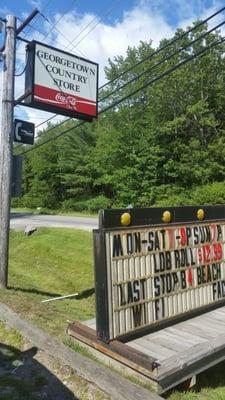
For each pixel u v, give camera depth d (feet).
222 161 96.89
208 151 96.63
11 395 12.91
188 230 17.58
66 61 28.73
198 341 14.87
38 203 152.35
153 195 100.01
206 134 100.89
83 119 30.45
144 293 15.58
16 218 87.61
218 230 19.10
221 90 99.45
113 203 115.85
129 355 13.41
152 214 16.10
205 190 89.66
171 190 98.68
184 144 99.81
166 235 16.60
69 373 13.91
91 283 32.83
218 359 14.42
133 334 15.05
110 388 12.44
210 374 15.57
